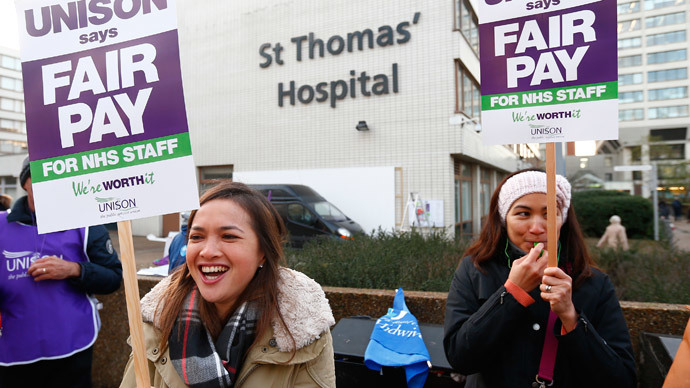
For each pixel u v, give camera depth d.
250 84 13.59
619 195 13.84
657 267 4.21
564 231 1.64
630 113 71.19
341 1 12.20
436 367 2.03
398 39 11.41
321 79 12.49
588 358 1.33
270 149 13.24
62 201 1.39
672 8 68.94
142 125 1.35
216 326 1.32
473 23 13.13
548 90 1.47
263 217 1.33
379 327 2.21
